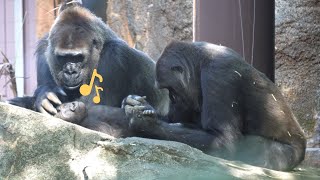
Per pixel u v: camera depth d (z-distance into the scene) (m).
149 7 19.53
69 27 12.98
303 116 17.69
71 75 12.75
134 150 9.56
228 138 11.35
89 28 13.17
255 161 11.85
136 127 10.95
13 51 22.36
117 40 13.81
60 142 9.52
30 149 9.48
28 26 22.30
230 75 11.72
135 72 13.76
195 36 13.28
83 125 11.73
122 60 13.57
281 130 12.01
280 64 17.81
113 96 13.45
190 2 18.88
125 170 9.44
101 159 9.52
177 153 9.65
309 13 17.66
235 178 9.57
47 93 12.13
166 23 19.22
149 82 13.94
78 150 9.55
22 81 22.09
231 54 12.09
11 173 9.45
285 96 17.78
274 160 11.80
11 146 9.51
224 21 13.05
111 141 9.66
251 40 13.12
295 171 11.81
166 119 13.05
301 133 12.36
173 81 12.15
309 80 17.66
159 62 12.30
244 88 11.88
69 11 13.26
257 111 11.93
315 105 17.64
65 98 13.02
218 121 11.47
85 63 12.91
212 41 13.08
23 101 12.80
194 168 9.59
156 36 19.39
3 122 9.59
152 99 13.97
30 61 22.19
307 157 16.39
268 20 13.24
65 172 9.44
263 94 12.02
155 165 9.51
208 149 11.23
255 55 13.18
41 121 9.59
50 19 21.94
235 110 11.67
